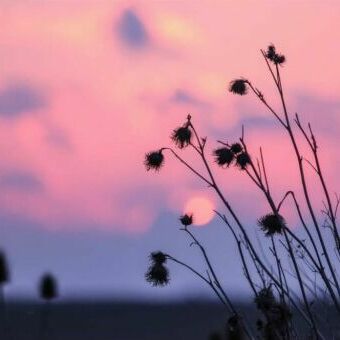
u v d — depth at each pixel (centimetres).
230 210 1299
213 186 1326
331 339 1243
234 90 1380
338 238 1332
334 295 1248
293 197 1308
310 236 1283
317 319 1305
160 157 1375
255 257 1262
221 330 1325
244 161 1343
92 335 4541
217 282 1305
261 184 1317
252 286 1253
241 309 1299
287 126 1352
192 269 1327
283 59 1393
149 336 4600
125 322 5066
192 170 1347
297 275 1245
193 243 1330
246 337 1256
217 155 1359
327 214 1360
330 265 1267
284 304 1243
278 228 1342
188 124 1382
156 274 1356
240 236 1290
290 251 1260
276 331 1233
